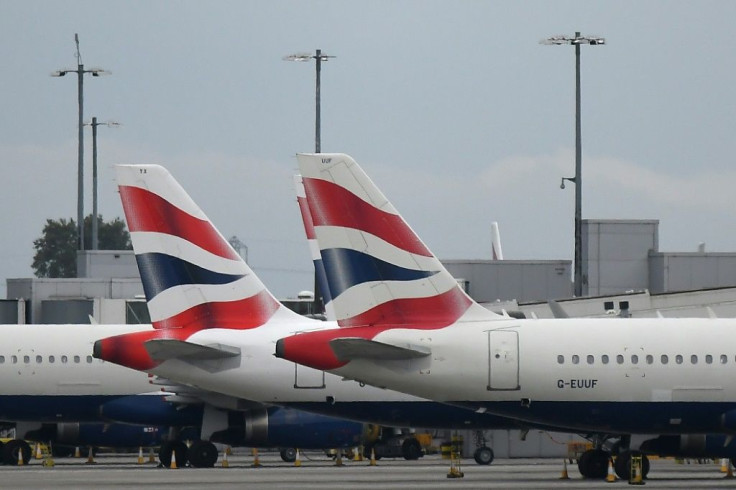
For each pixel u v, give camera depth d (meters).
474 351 148.38
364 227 148.12
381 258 148.25
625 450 163.75
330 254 148.12
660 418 152.75
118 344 171.12
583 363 151.12
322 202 148.00
